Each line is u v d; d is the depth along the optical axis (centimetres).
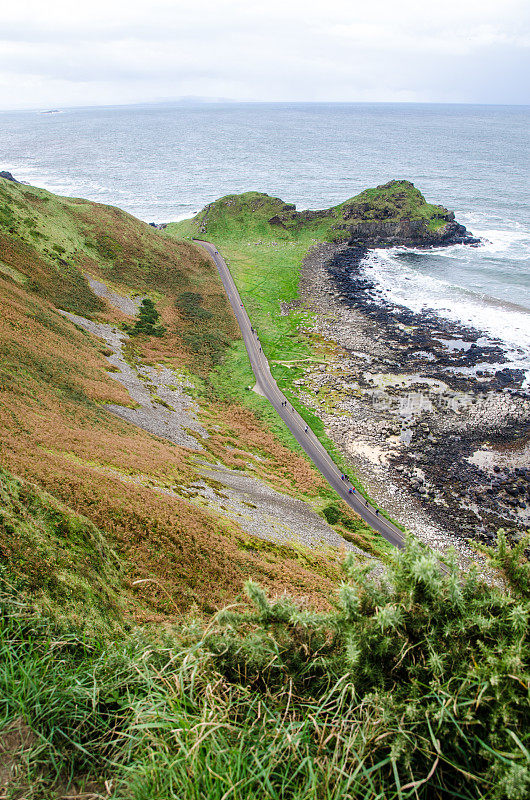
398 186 15900
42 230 9375
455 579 532
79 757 484
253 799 383
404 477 5488
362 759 419
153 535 2472
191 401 6631
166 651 594
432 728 442
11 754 474
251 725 477
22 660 558
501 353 8131
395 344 8619
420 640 518
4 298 6128
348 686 474
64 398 4528
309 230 15275
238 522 3488
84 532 1891
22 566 1242
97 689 507
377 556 4022
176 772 404
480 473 5503
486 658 470
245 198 16425
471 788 421
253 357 8300
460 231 14950
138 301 9294
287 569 2872
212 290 10762
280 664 538
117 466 3381
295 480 5312
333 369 7875
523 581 541
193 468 4362
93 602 1320
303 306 10438
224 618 585
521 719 426
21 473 2336
